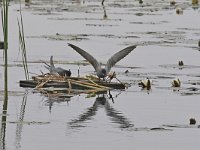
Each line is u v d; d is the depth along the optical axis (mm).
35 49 27812
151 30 36344
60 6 49375
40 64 24422
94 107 18516
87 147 14773
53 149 14578
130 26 38125
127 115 17656
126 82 21703
